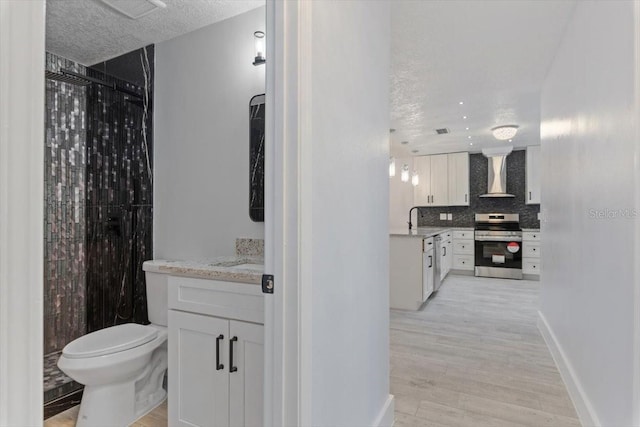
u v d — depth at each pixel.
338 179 1.24
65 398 2.07
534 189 5.85
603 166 1.55
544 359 2.61
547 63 2.75
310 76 1.03
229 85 2.18
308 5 1.02
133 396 1.83
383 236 1.77
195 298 1.58
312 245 1.05
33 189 0.37
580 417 1.87
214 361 1.52
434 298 4.49
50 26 2.23
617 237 1.40
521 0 1.98
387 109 1.85
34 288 0.37
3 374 0.34
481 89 3.31
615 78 1.41
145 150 2.43
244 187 2.11
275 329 1.04
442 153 6.45
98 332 1.92
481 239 6.02
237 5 2.06
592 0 1.71
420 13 2.12
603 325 1.56
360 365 1.45
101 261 2.52
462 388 2.19
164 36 2.37
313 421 1.07
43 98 0.38
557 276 2.52
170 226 2.38
